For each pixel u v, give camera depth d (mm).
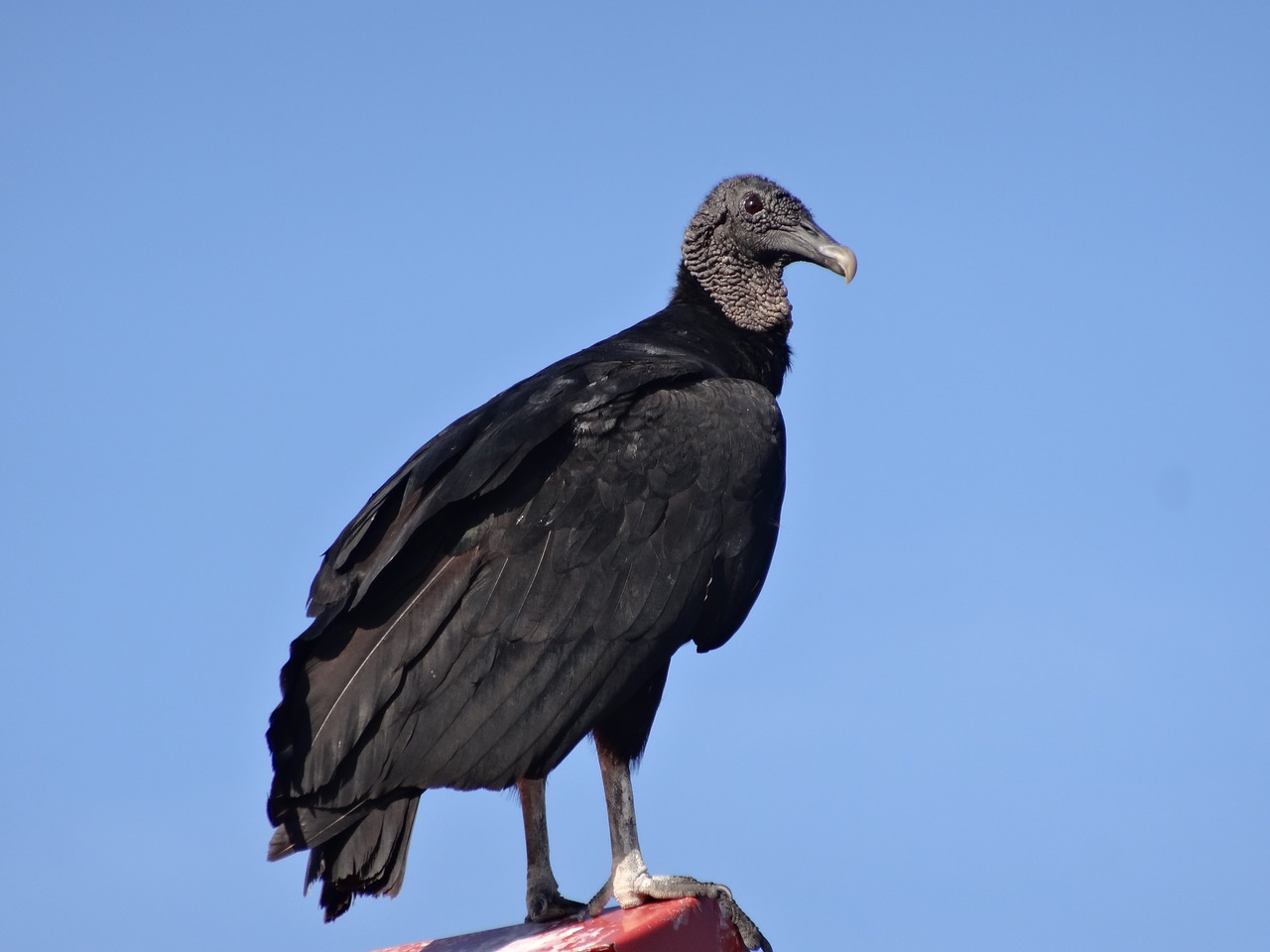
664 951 7793
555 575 8250
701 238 10891
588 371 9031
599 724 8562
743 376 10469
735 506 8812
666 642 8438
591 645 8203
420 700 7836
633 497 8555
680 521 8617
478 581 8156
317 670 7844
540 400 8734
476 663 7973
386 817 7750
